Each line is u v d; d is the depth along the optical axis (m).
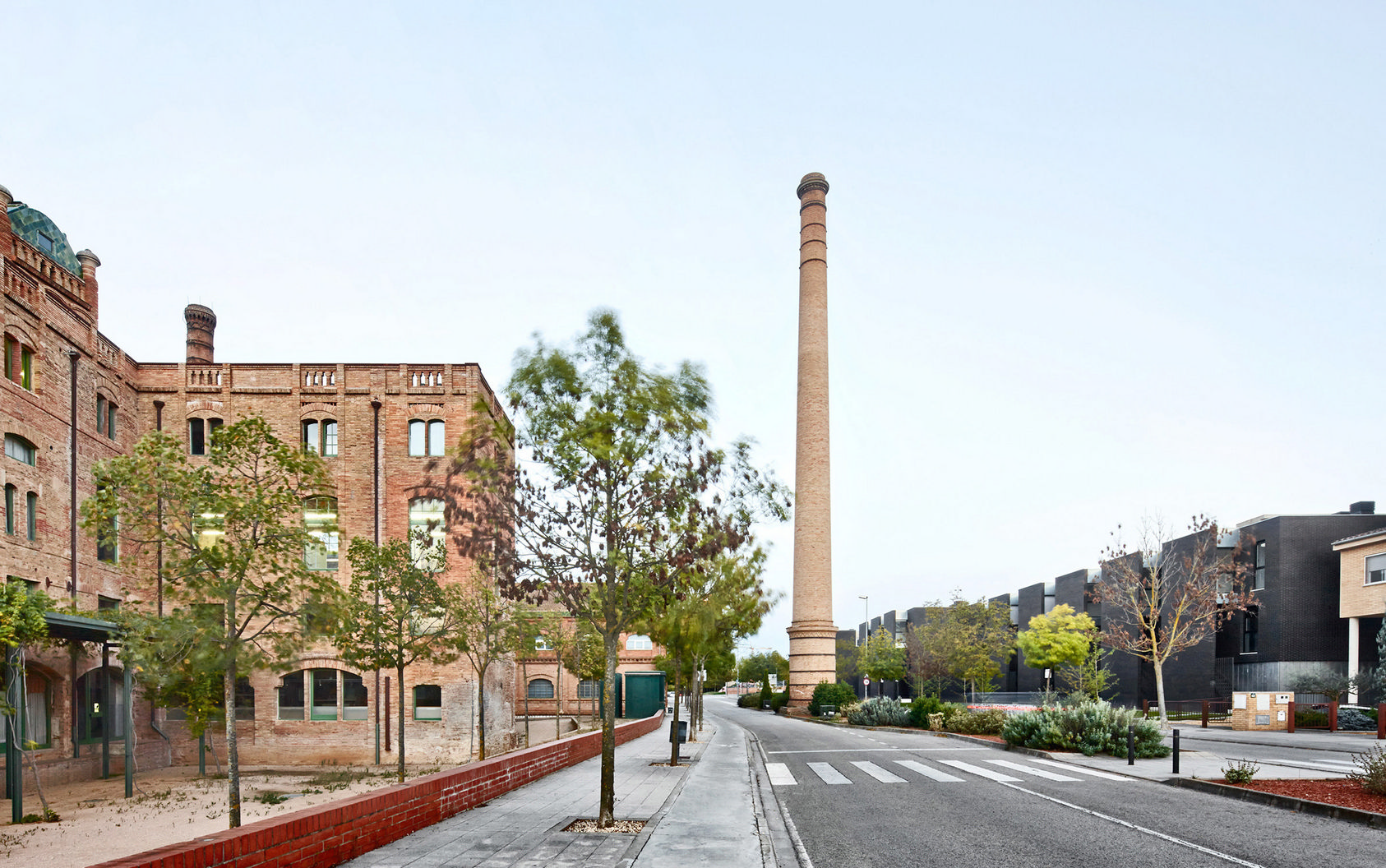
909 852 9.66
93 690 24.92
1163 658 41.94
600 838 9.86
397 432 30.56
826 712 48.97
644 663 62.22
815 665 52.41
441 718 29.09
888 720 37.25
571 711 57.25
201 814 17.31
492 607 23.34
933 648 55.69
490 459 11.48
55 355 25.11
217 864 6.39
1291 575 43.09
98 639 21.67
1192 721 40.16
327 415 30.62
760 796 14.59
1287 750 22.45
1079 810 12.37
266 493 11.73
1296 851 9.33
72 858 12.63
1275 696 32.50
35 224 25.09
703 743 27.33
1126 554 50.84
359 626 20.30
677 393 11.95
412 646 21.47
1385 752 13.69
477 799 12.38
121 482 11.23
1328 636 42.53
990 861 9.09
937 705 36.38
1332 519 43.41
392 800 9.51
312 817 7.77
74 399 26.02
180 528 11.72
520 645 24.70
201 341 39.47
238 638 11.81
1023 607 68.12
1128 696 53.44
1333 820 11.34
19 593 15.98
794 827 11.42
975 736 28.00
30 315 23.98
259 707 28.83
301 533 11.85
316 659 28.81
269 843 7.06
